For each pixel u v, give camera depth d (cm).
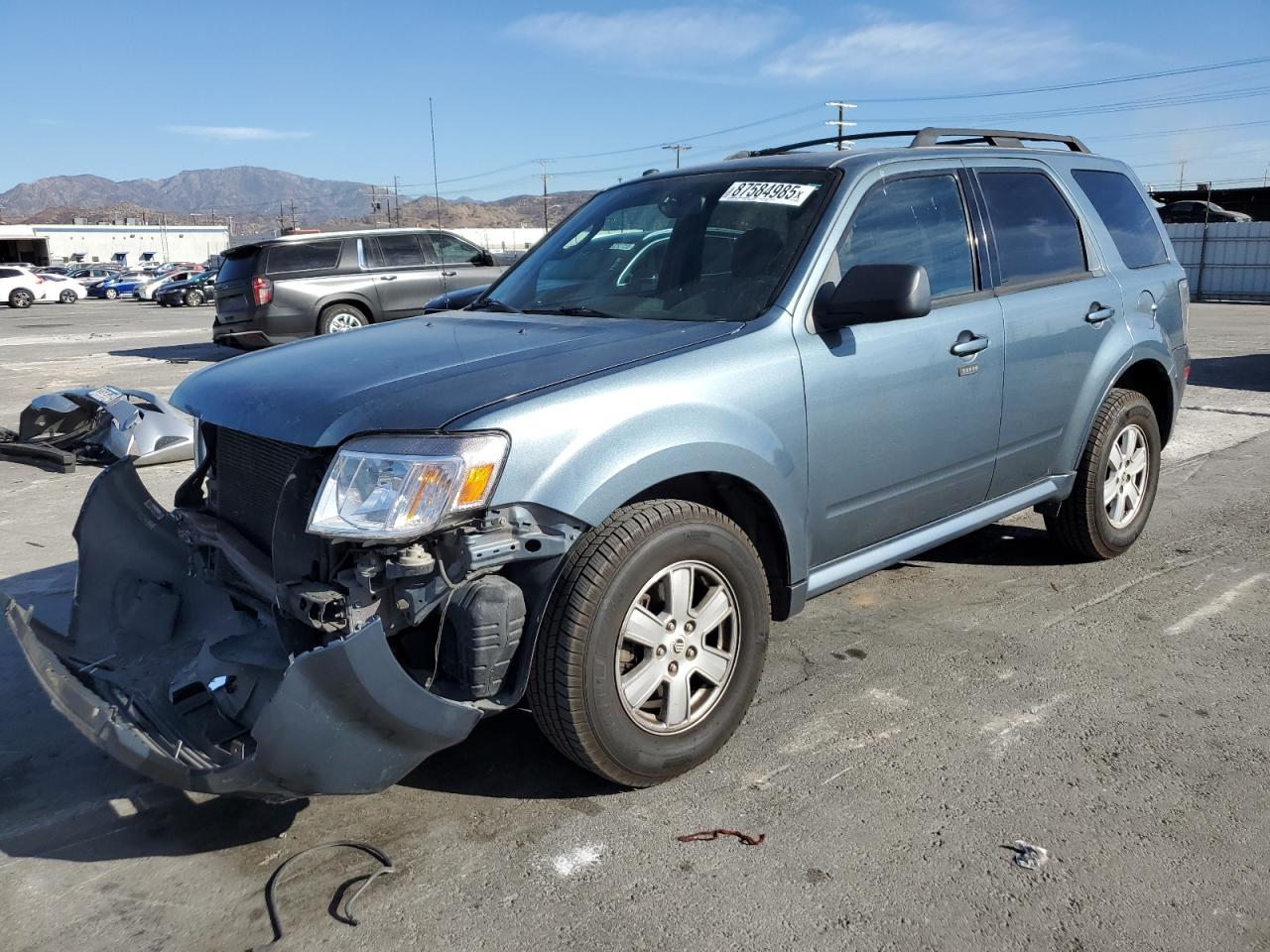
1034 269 426
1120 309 462
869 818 286
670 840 278
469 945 237
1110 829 280
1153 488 507
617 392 280
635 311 355
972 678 376
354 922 246
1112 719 343
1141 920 243
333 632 251
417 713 247
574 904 251
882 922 243
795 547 329
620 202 421
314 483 269
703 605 302
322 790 249
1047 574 487
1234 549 521
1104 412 465
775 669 385
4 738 346
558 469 264
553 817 290
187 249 9831
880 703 357
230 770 239
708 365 301
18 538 572
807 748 326
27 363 1434
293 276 1330
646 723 293
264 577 281
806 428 323
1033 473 437
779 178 374
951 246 390
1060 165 462
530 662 267
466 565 253
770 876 261
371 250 1381
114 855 277
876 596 462
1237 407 948
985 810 290
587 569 270
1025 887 256
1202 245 2784
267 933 243
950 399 374
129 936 243
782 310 326
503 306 392
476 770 316
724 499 322
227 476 322
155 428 759
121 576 339
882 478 356
